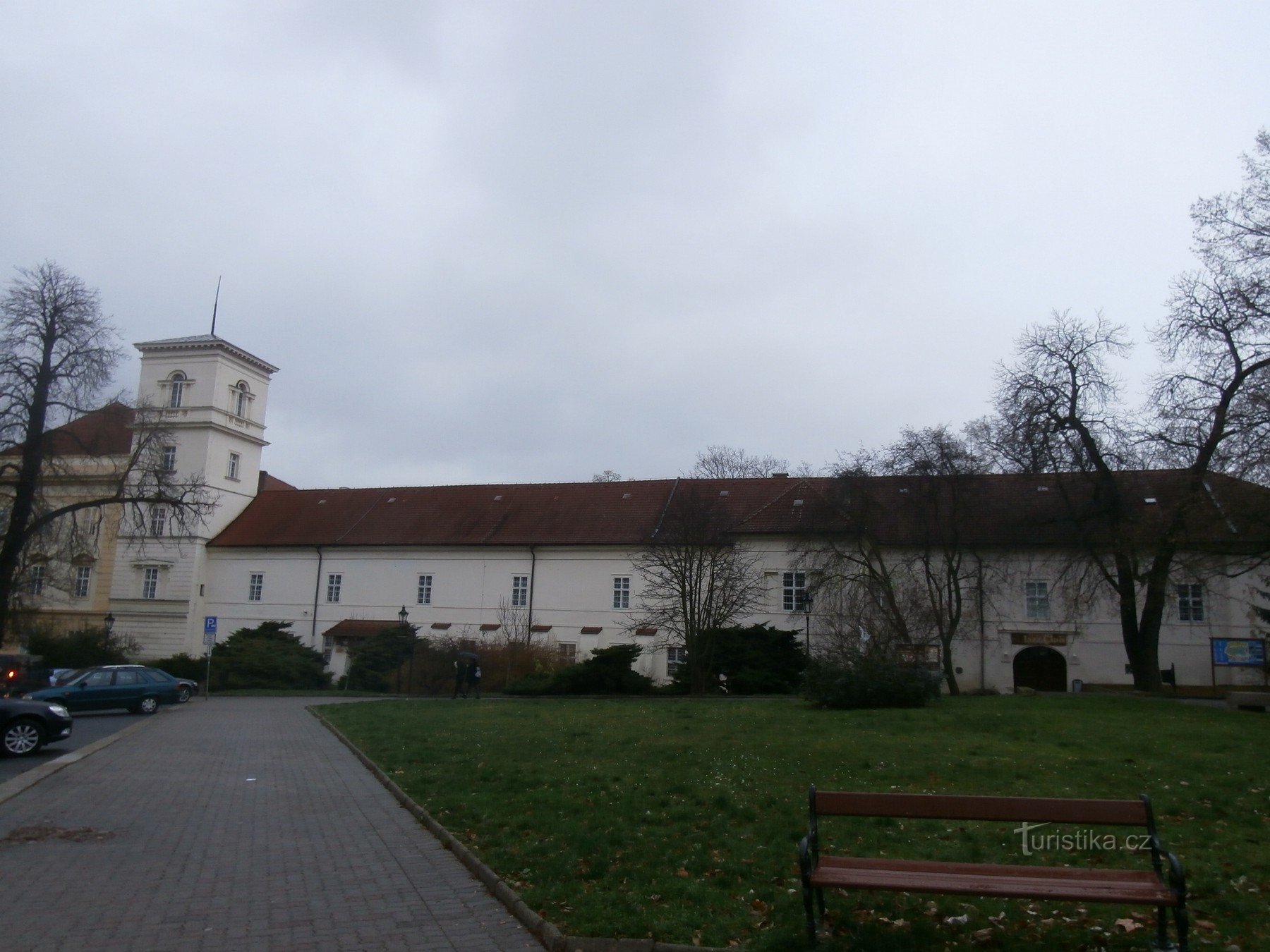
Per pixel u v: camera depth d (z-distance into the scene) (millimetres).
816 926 7078
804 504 53000
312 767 18219
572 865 9086
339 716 29703
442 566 59250
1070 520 37594
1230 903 7461
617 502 59406
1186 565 30406
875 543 43281
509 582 57719
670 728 21344
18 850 10414
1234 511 28281
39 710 20141
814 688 26453
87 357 41000
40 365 40250
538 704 33656
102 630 56812
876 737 18453
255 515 66750
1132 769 14055
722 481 58750
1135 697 30516
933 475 41625
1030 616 46594
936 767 14539
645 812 11414
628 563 55656
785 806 11508
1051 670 47000
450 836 10883
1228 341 31391
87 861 10000
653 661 52938
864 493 42469
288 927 7707
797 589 50812
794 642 46219
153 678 35469
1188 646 44719
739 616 49844
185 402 65375
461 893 8750
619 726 22453
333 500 66500
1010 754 15898
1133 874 6871
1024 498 47031
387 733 23062
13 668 40062
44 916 7949
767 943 6836
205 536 63719
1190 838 9695
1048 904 7668
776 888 8172
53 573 43562
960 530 43719
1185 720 21469
